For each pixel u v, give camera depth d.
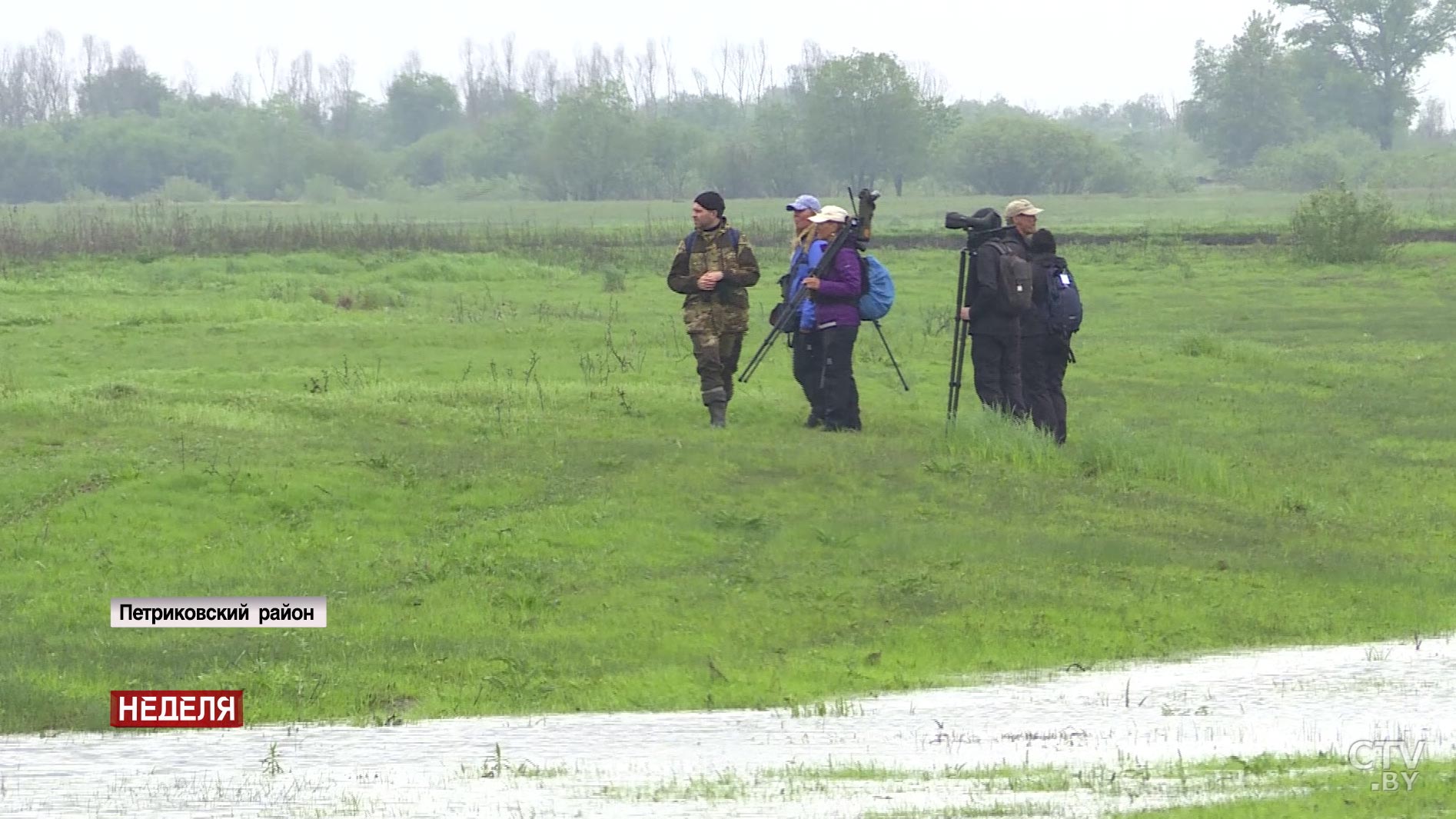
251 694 27.86
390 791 22.09
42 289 96.62
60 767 23.69
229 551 37.25
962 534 40.06
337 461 44.25
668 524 39.94
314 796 21.95
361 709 27.28
